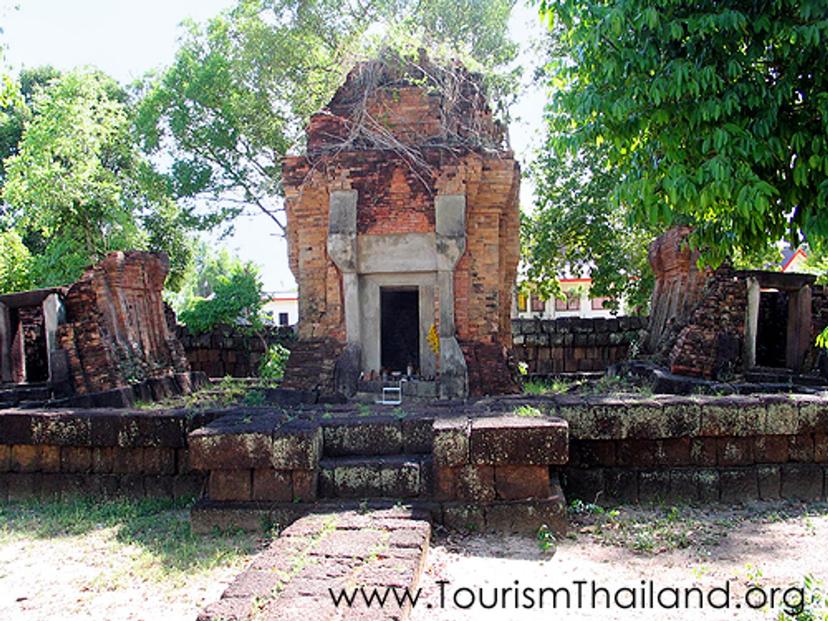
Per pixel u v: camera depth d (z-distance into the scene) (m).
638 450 7.41
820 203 4.24
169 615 4.66
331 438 6.91
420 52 10.16
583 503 7.30
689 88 4.32
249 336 18.17
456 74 10.48
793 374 9.74
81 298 9.97
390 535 5.15
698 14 4.40
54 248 16.83
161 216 21.89
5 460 8.05
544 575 5.15
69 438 7.89
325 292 9.82
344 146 9.59
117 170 21.55
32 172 16.22
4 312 9.98
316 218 9.89
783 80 4.33
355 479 6.43
